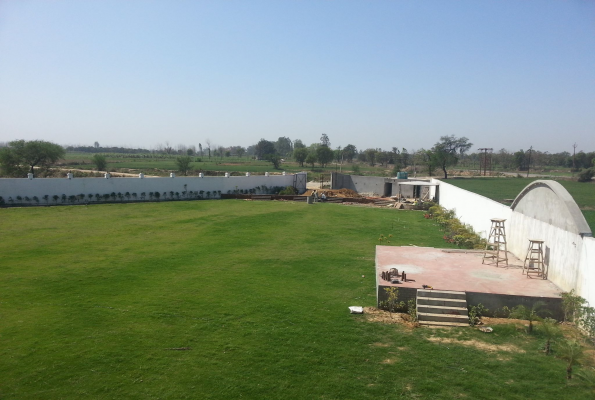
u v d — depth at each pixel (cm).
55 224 2003
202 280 1173
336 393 627
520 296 916
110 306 964
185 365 704
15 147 4156
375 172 6900
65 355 731
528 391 630
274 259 1424
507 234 1412
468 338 822
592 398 609
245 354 746
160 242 1658
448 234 1872
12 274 1200
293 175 3816
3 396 608
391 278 1036
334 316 930
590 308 806
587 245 844
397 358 738
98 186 2773
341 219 2345
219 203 2939
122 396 614
